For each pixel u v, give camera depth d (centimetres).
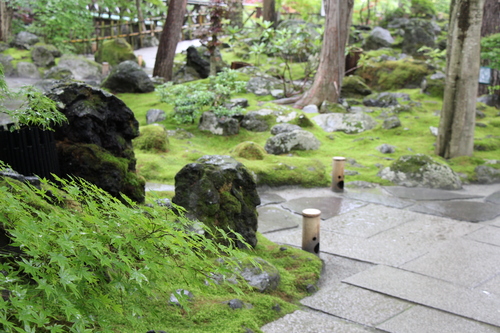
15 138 525
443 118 1065
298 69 1908
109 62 2186
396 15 2692
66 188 270
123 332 343
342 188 909
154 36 2923
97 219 230
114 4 2572
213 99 1222
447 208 815
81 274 209
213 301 440
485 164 1021
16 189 254
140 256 234
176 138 1154
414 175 947
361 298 509
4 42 2166
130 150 676
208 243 255
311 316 450
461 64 1023
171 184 862
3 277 204
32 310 194
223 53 2372
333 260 612
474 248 652
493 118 1361
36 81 1827
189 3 2975
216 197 566
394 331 443
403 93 1580
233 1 1480
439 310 485
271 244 627
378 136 1240
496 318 472
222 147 1133
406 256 623
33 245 213
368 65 1792
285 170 943
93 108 618
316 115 1338
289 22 2384
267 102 1384
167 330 372
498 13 1566
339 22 1419
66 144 606
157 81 1727
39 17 2192
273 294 495
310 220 611
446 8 3041
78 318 211
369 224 742
